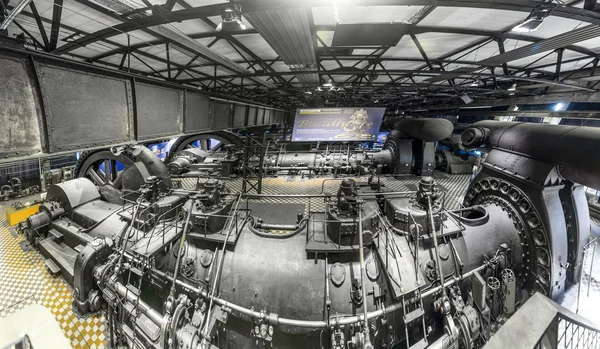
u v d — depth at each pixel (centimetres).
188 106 802
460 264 498
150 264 496
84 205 851
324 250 446
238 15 418
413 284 434
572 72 931
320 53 856
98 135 517
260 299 437
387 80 1442
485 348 184
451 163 1564
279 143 1673
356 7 543
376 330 412
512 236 566
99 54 779
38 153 417
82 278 591
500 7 430
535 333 181
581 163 456
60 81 439
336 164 1426
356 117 1652
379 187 820
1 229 1014
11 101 376
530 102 1311
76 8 478
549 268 516
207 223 503
